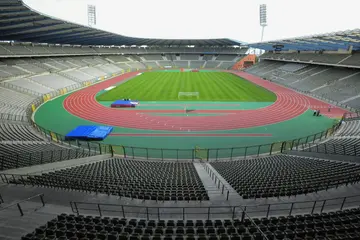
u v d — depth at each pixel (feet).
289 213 26.30
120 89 156.25
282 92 148.77
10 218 25.17
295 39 136.77
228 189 34.96
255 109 110.83
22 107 104.94
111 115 101.91
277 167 47.55
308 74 170.30
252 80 199.00
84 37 186.60
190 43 306.35
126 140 77.15
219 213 25.84
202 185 37.19
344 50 155.84
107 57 263.08
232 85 173.58
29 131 78.33
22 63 154.30
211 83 181.57
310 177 38.52
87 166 48.29
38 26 126.82
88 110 108.68
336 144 63.41
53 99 128.36
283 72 200.34
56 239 20.51
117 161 57.47
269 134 81.66
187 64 311.06
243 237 21.04
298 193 31.91
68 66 189.47
